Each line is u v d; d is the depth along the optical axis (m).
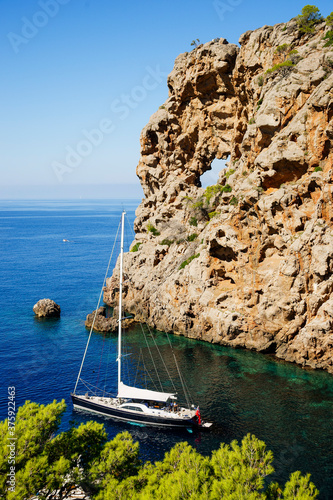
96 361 62.22
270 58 76.56
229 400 48.31
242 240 70.38
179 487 19.91
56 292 109.06
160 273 87.88
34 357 63.41
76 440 25.34
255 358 63.34
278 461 35.75
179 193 97.19
